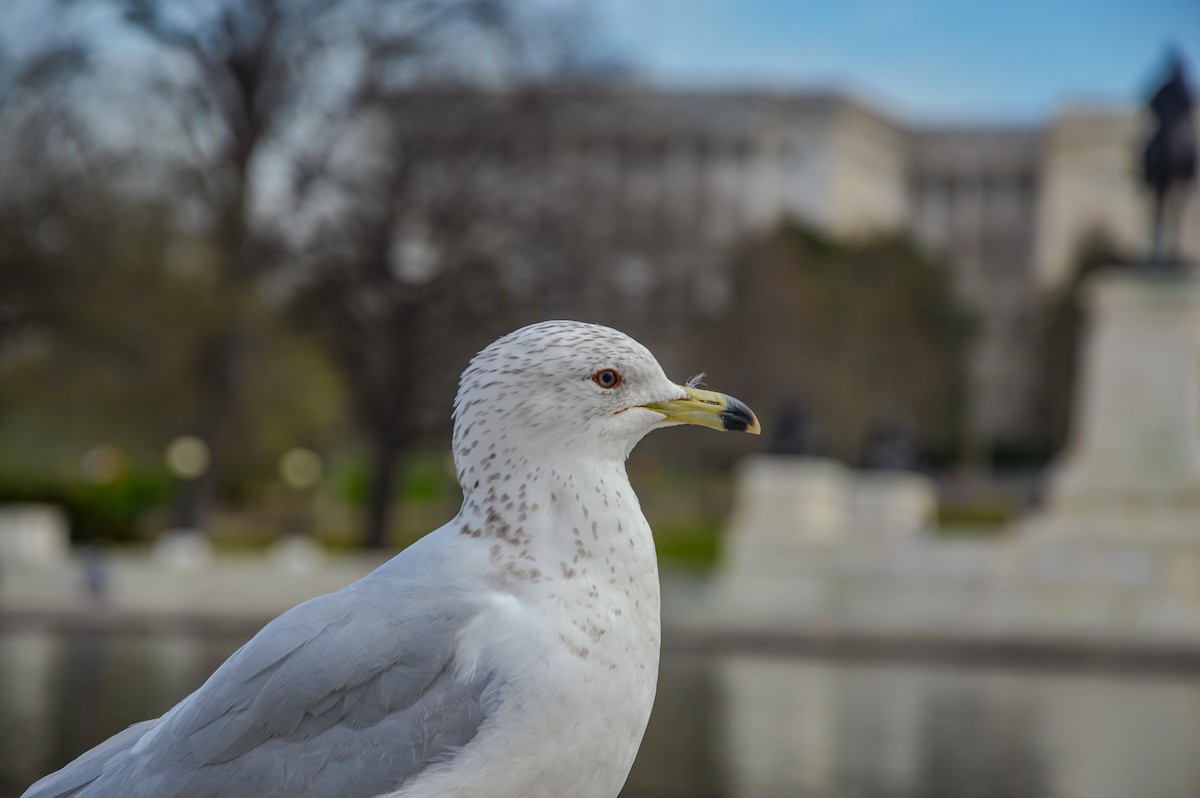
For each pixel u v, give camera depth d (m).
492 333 32.22
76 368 31.12
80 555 29.72
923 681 17.09
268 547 38.62
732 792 9.57
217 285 29.61
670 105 81.62
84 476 39.19
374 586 3.30
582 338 3.40
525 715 3.17
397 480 34.38
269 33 30.94
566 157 34.00
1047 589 23.64
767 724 12.92
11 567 26.22
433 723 3.16
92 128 29.69
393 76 31.62
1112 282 24.59
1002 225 98.00
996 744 12.02
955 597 24.17
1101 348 24.66
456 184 31.94
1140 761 11.23
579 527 3.32
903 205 99.62
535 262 32.34
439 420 33.41
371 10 31.42
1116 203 92.00
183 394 31.38
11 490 31.08
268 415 39.34
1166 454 24.19
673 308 33.75
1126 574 23.34
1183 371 24.28
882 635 20.97
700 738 11.95
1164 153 25.02
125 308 29.20
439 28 31.81
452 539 3.36
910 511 26.42
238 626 22.00
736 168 86.94
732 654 19.89
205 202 30.31
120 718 11.82
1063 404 73.38
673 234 34.34
